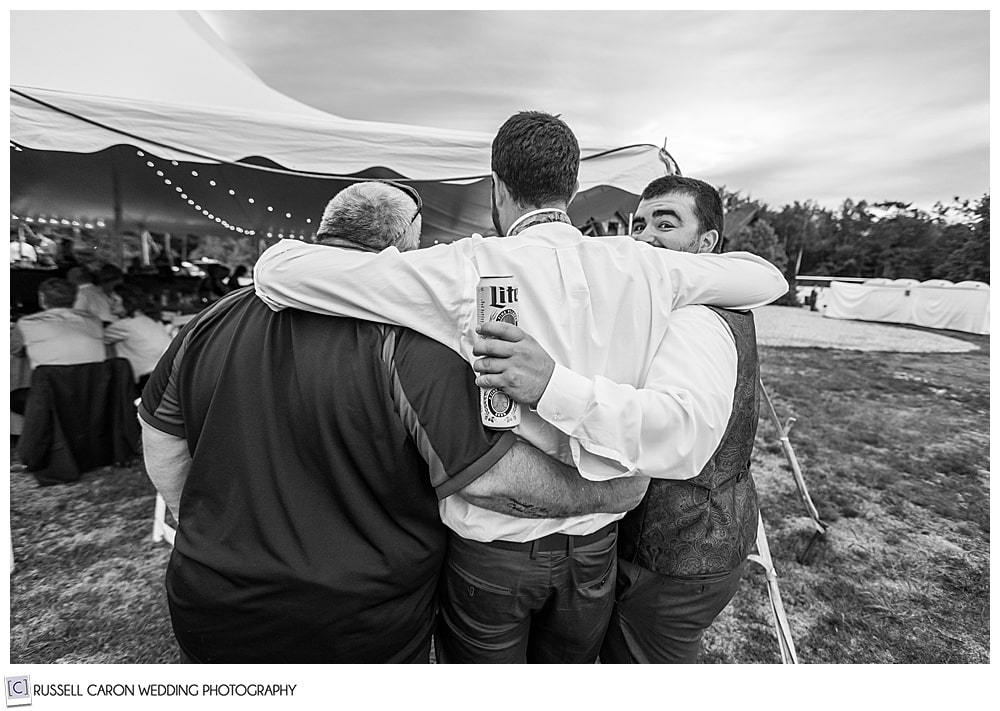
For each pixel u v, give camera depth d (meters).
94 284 3.57
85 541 2.80
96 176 4.01
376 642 1.06
